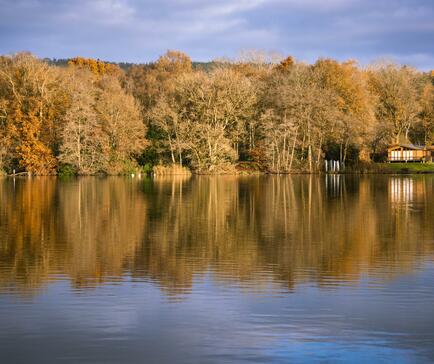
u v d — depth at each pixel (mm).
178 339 11773
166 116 84250
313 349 11281
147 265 18484
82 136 78250
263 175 82438
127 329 12320
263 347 11383
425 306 13914
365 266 18359
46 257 19719
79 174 78938
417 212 33500
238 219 30234
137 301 14312
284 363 10672
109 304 14055
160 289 15469
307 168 86750
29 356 10953
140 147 81688
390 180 68938
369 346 11430
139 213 32875
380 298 14602
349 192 49156
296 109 86312
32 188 54219
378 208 35781
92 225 27797
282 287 15711
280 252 20766
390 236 24453
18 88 82125
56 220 29641
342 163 87375
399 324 12656
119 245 22125
